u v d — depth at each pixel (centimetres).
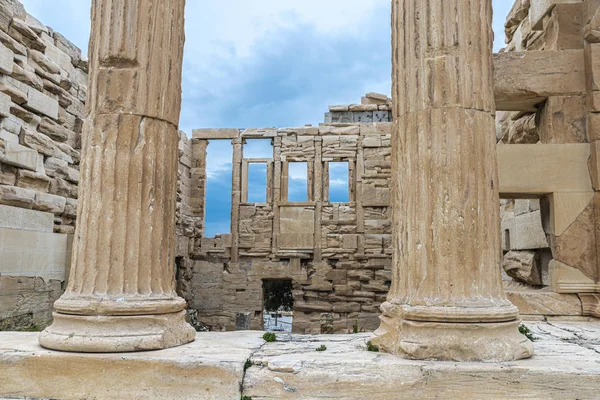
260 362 547
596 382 498
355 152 2478
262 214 2491
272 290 2759
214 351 587
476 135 597
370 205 2427
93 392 539
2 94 1109
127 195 614
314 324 2389
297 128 2511
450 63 600
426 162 596
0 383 549
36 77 1244
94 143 623
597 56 1020
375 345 612
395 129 646
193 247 2505
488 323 556
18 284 1141
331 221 2439
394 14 662
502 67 1055
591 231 984
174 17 678
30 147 1220
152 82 639
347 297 2402
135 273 609
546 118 1060
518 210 1228
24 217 1181
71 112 1463
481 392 511
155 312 604
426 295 578
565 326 866
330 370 527
